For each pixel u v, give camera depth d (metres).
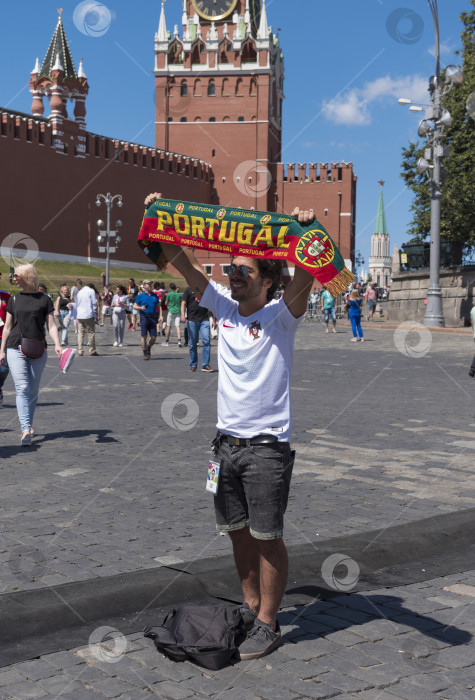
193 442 7.09
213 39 80.75
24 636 3.09
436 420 8.48
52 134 66.12
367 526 4.50
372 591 3.66
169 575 3.59
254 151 81.06
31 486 5.36
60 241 66.12
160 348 20.19
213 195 82.12
